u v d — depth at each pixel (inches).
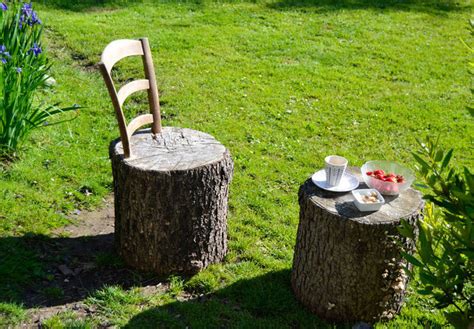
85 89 272.8
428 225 118.5
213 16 404.2
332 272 138.1
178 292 150.8
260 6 435.5
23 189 186.9
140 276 155.9
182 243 153.2
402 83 317.1
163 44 340.2
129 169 146.6
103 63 140.6
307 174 218.7
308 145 241.6
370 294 138.0
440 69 339.9
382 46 370.0
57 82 275.3
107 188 200.1
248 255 168.4
